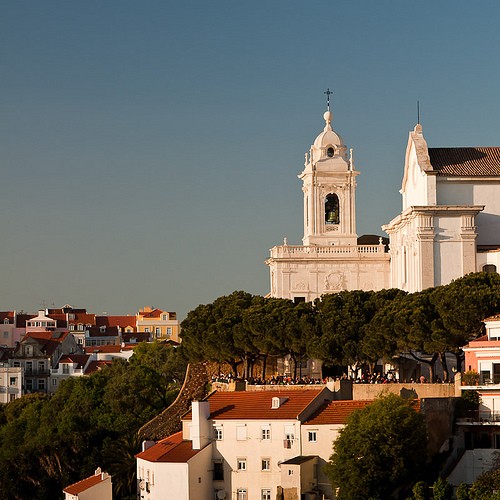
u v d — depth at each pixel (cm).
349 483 19712
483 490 19038
